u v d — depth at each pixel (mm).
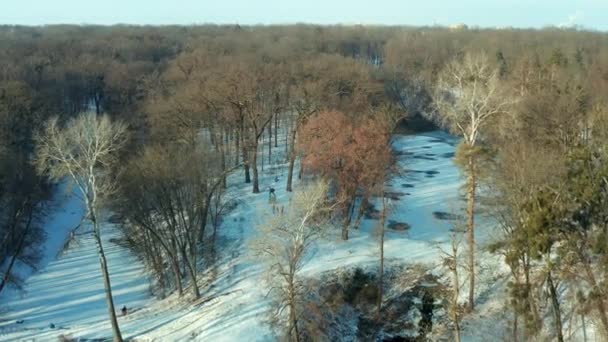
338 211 57500
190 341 46344
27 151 82188
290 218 43906
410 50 162625
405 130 105125
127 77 117875
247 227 64438
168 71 117438
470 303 47469
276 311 47344
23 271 65562
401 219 64500
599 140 39062
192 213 57719
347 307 50812
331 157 56750
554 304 37406
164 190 55906
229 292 53062
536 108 62438
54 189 85562
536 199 33625
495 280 50031
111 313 45969
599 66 110062
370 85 92188
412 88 117625
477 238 55500
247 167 77750
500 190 45875
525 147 45438
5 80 98938
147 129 84625
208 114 78750
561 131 58500
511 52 142375
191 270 54844
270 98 87000
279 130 111125
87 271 65688
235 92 74438
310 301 48188
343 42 190875
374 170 55500
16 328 52250
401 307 50438
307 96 74188
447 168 85625
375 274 53625
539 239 33031
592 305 35906
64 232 77375
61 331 51125
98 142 46719
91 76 122500
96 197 46219
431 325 47938
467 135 48156
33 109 86688
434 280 52125
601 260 33531
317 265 54250
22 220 70375
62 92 113500
